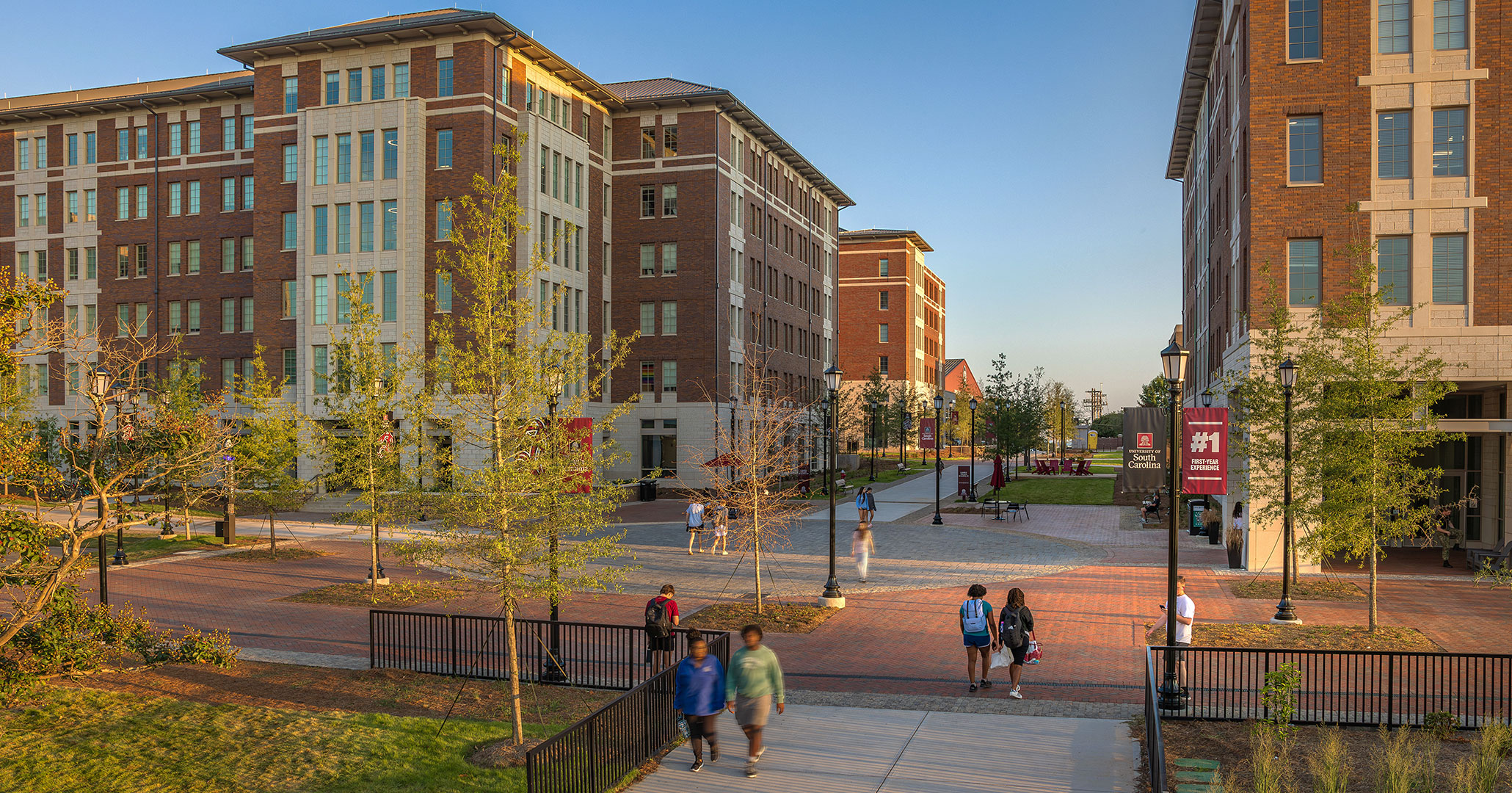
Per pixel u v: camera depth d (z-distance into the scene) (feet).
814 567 88.69
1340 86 84.12
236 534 113.50
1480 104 81.61
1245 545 87.92
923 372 343.26
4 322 36.35
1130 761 35.76
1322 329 73.56
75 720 40.37
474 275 41.29
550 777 30.66
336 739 37.73
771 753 37.14
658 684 37.88
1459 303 81.82
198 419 89.04
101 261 188.55
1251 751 35.86
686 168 178.81
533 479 38.75
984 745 37.93
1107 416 483.51
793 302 226.17
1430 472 61.72
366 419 79.05
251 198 179.52
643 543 106.32
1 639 36.96
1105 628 61.16
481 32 143.43
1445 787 32.22
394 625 52.75
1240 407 76.23
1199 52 126.82
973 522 127.95
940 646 56.85
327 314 148.36
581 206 167.53
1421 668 49.49
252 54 153.89
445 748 37.19
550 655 47.91
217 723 39.88
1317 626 61.31
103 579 62.23
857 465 249.14
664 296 179.11
